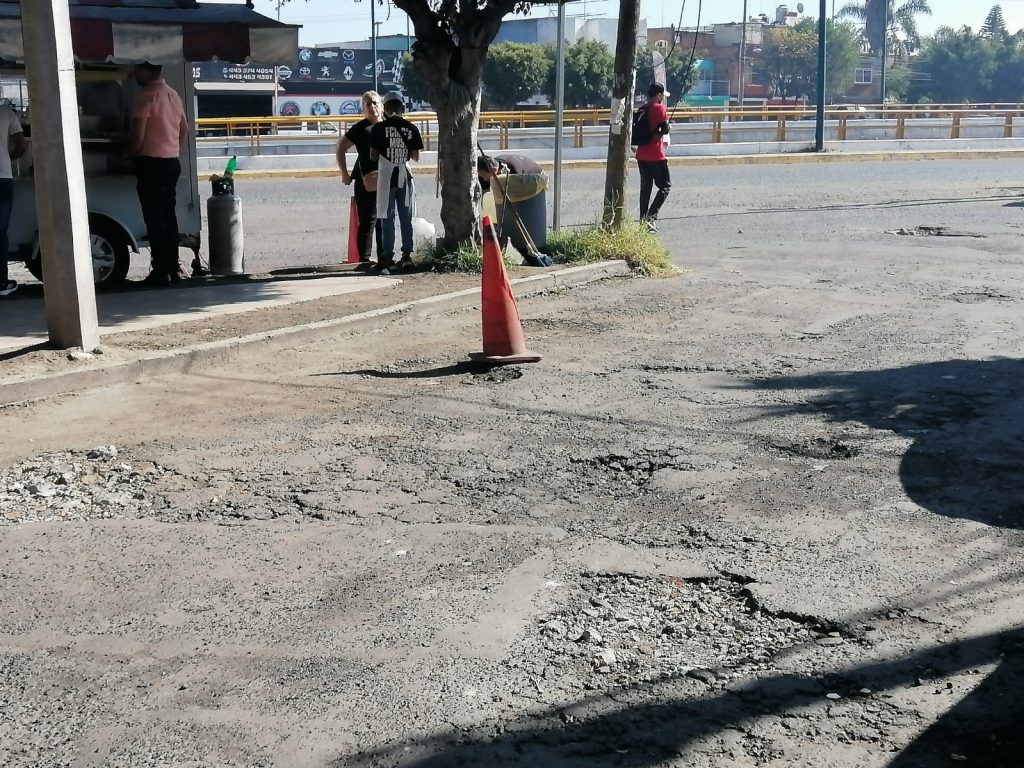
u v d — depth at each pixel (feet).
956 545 16.49
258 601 14.97
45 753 11.52
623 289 39.37
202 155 108.37
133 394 25.36
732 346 30.12
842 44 354.74
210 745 11.61
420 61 40.27
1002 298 36.78
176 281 39.24
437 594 15.08
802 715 12.01
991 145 127.13
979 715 11.96
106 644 13.87
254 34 36.83
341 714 12.16
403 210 40.70
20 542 17.11
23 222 37.06
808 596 14.84
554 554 16.37
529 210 42.19
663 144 52.54
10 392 24.39
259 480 19.70
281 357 28.99
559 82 45.68
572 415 23.56
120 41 34.91
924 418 22.98
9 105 34.45
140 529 17.57
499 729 11.81
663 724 11.87
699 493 18.84
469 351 29.60
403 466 20.36
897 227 56.80
